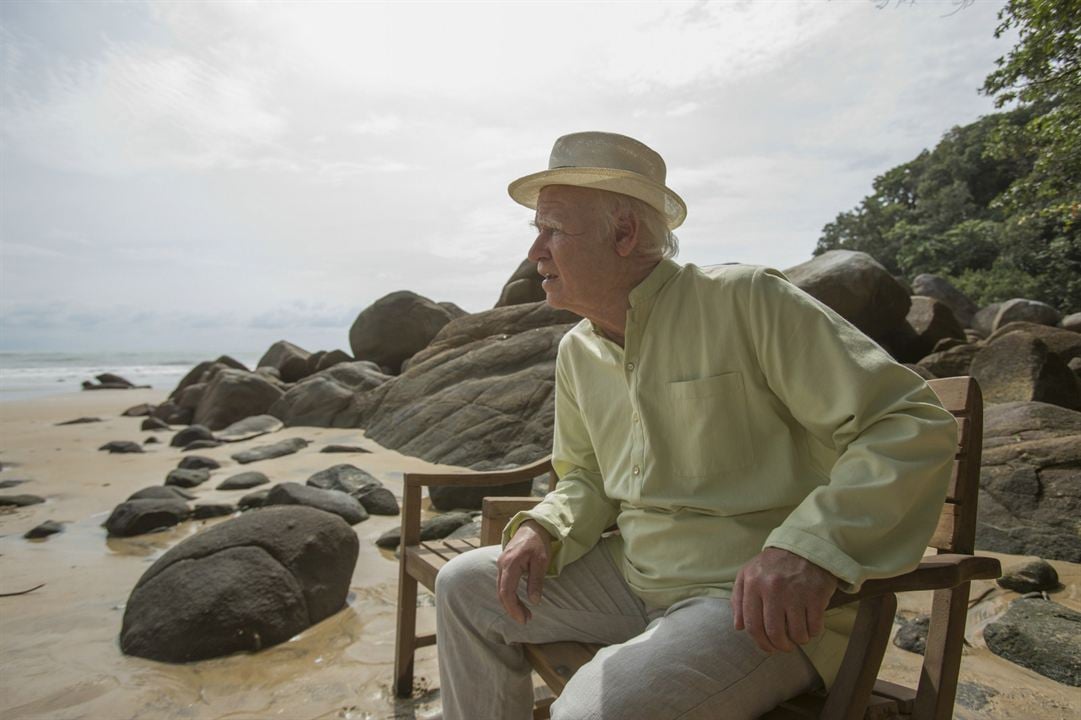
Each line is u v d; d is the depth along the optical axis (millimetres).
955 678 1327
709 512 1439
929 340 11086
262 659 2604
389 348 16672
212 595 2750
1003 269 35062
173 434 10219
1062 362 7461
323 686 2385
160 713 2215
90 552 4074
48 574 3654
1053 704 2139
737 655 1221
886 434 1195
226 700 2293
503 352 9141
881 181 55688
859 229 54781
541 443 7215
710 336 1442
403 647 2309
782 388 1362
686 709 1173
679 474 1479
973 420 1450
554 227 1602
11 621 3004
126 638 2729
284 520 3188
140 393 20172
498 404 7902
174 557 2988
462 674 1646
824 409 1301
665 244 1649
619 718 1149
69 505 5340
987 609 2887
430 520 4473
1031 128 9266
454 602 1645
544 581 1654
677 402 1465
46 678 2457
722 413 1417
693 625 1269
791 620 1063
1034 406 4793
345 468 5738
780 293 1371
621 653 1265
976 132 47875
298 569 2992
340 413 10484
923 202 47594
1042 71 8086
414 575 2215
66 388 23000
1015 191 10758
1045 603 2744
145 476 6605
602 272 1575
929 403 1226
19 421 11969
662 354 1500
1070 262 32375
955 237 40281
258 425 9914
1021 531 3744
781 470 1396
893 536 1149
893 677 2361
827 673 1319
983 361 7906
